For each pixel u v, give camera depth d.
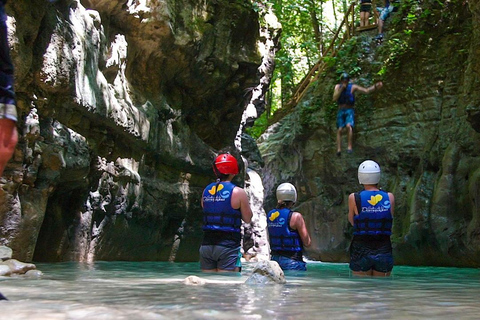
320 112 19.53
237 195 6.25
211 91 13.29
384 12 19.00
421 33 17.02
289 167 21.11
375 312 2.38
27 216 6.73
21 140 6.52
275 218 7.13
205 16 11.59
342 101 13.95
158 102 11.39
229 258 6.16
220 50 12.28
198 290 3.36
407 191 16.06
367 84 18.38
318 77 21.42
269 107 27.77
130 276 5.02
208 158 13.28
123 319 2.03
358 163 18.23
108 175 9.29
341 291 3.60
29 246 6.86
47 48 6.93
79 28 8.04
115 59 9.48
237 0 12.35
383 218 6.43
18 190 6.64
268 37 15.48
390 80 17.77
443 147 14.82
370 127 18.06
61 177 7.66
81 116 8.27
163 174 11.84
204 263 6.29
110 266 7.23
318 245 19.27
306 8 23.84
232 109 14.76
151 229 11.27
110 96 8.97
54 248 8.02
